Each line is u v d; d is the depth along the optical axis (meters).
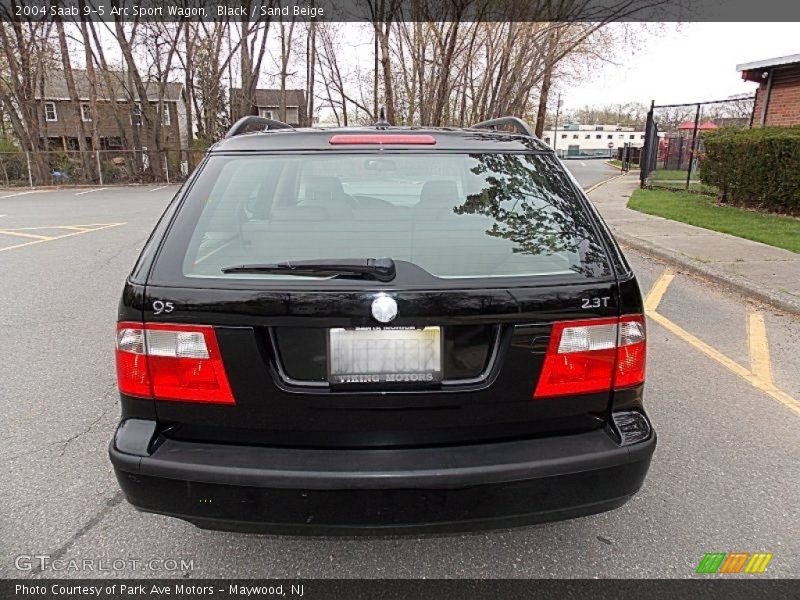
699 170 14.25
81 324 5.49
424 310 1.90
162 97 30.89
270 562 2.39
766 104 14.94
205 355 1.94
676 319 5.62
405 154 2.43
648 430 2.11
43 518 2.64
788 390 4.05
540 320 1.96
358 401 1.96
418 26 16.77
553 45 16.92
